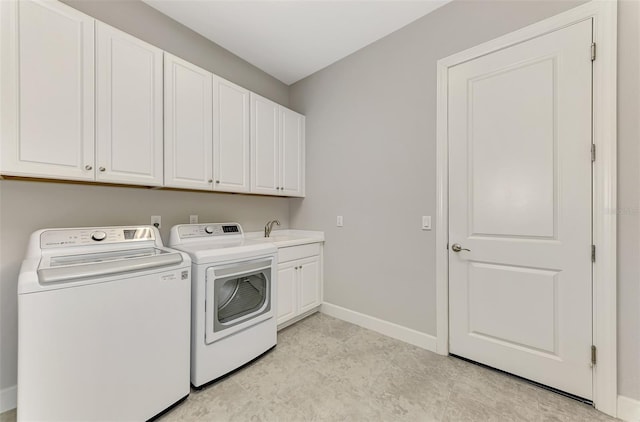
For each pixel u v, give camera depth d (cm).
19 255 152
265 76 297
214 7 202
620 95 138
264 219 297
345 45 250
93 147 152
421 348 214
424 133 213
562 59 155
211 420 141
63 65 141
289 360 197
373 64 245
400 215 228
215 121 215
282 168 277
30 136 131
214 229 231
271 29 227
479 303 188
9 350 148
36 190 157
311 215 301
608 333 142
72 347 115
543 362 164
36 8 132
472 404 151
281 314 239
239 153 234
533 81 165
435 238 208
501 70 177
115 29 161
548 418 140
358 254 258
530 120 167
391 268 234
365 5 200
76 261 140
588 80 147
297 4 198
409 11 207
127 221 193
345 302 269
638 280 135
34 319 107
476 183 188
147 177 175
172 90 188
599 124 144
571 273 154
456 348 199
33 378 107
